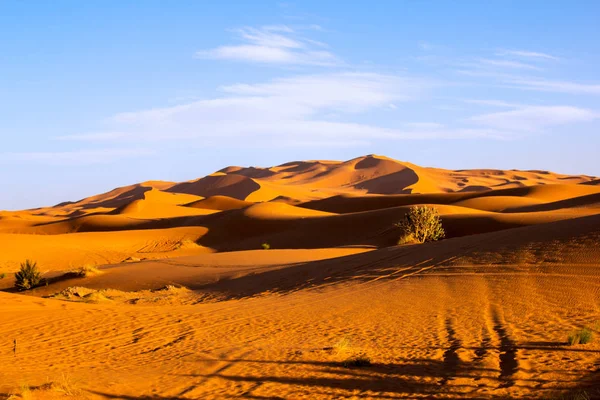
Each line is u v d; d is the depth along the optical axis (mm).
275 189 194125
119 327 16781
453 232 62281
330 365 11273
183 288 32250
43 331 16156
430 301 17922
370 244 60188
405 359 11406
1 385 10250
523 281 18875
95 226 97812
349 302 19469
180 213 119625
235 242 74625
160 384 10555
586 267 19078
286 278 29844
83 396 9578
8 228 106312
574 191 114562
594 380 8945
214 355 12922
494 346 11859
